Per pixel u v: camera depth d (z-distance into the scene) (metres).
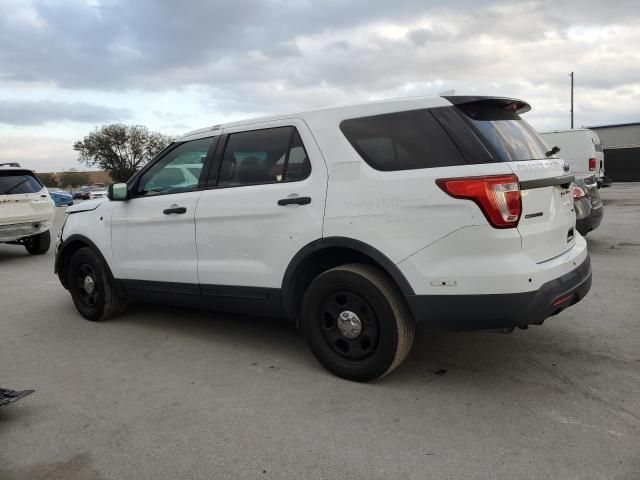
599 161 14.65
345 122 3.79
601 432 2.99
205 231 4.44
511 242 3.20
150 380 4.01
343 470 2.74
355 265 3.71
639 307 5.29
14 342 5.07
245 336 4.93
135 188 5.13
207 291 4.51
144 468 2.84
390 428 3.14
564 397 3.44
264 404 3.52
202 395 3.70
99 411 3.52
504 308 3.21
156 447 3.04
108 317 5.62
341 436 3.07
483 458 2.79
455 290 3.28
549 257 3.50
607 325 4.78
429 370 3.95
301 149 3.95
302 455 2.89
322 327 3.89
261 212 4.04
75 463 2.91
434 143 3.44
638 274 6.69
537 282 3.23
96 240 5.40
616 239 9.55
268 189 4.05
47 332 5.35
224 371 4.12
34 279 8.45
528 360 4.06
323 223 3.72
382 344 3.57
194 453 2.96
